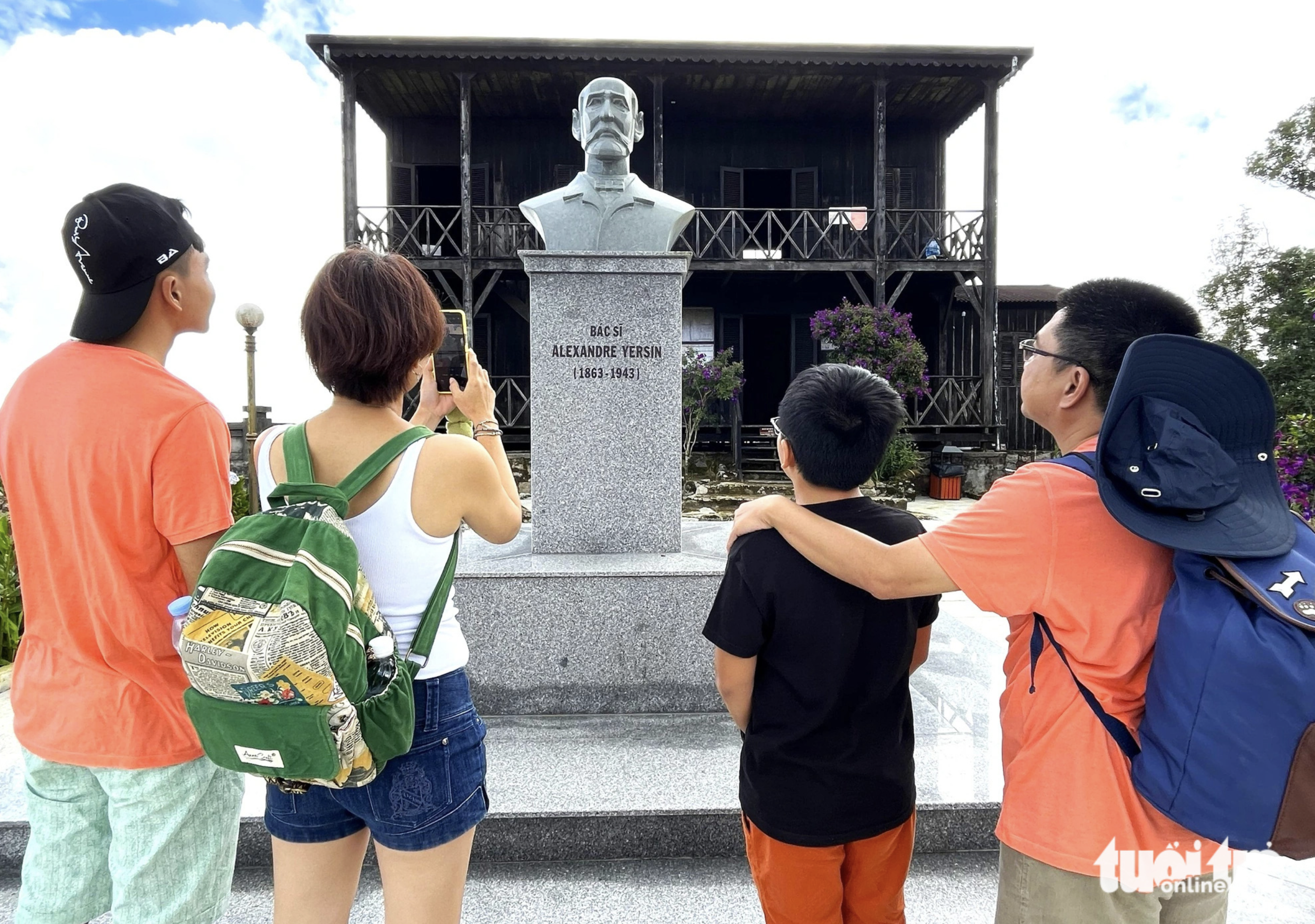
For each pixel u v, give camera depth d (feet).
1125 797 3.36
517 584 9.50
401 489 3.74
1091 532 3.38
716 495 35.60
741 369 38.60
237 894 6.68
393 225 42.45
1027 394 4.08
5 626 13.39
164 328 4.40
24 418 4.09
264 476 3.96
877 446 4.35
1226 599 2.97
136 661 4.13
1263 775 2.80
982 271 40.40
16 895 6.65
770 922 4.56
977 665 11.22
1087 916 3.43
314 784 3.59
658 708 9.66
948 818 7.29
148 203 4.21
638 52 36.22
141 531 4.06
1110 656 3.35
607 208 11.25
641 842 7.22
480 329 42.91
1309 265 28.99
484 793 4.13
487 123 43.21
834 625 4.20
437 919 3.92
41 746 4.24
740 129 44.04
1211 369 3.25
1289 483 13.62
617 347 10.49
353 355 3.71
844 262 39.58
